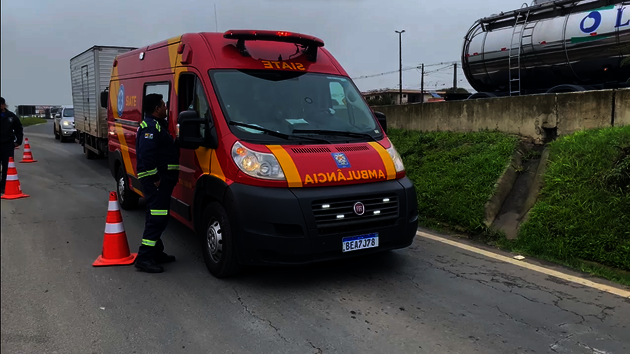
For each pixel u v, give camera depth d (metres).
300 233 4.04
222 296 4.22
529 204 6.40
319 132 4.71
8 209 7.89
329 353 3.23
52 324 3.65
